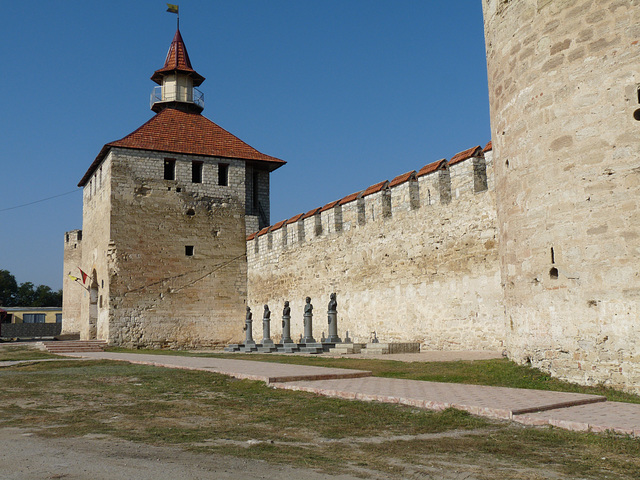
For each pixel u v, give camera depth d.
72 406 9.12
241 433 7.01
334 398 9.34
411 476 5.18
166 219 33.44
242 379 11.88
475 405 7.86
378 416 7.86
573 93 10.40
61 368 15.58
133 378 12.55
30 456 5.75
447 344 20.23
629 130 9.61
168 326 32.59
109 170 32.72
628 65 9.69
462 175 20.08
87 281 36.62
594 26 10.17
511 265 11.87
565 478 5.17
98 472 5.12
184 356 20.39
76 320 48.25
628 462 5.60
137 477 4.96
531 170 11.16
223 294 34.16
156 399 9.78
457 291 19.97
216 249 34.41
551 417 7.21
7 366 16.70
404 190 22.75
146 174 33.38
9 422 7.75
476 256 19.27
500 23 12.28
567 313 10.29
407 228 22.47
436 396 8.76
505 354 13.80
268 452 6.02
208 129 36.81
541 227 10.88
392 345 19.39
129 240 32.41
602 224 9.82
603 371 9.63
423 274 21.53
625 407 7.98
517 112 11.61
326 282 27.34
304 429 7.23
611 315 9.59
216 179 35.09
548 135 10.79
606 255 9.73
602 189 9.86
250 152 36.59
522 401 8.17
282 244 31.11
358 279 25.16
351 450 6.16
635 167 9.48
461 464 5.59
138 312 32.06
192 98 38.47
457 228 20.11
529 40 11.30
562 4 10.68
